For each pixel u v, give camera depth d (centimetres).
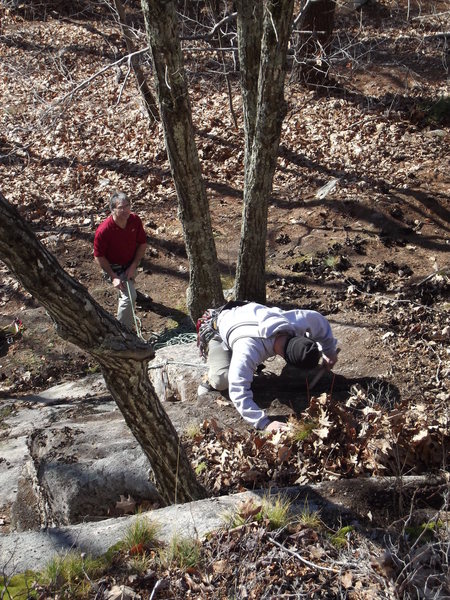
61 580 323
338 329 651
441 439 419
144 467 455
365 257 858
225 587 315
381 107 1288
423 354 590
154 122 1326
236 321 481
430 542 328
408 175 1023
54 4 1920
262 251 698
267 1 553
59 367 825
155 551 338
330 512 359
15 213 272
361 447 417
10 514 509
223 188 1109
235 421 499
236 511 359
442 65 1420
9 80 1609
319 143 1179
